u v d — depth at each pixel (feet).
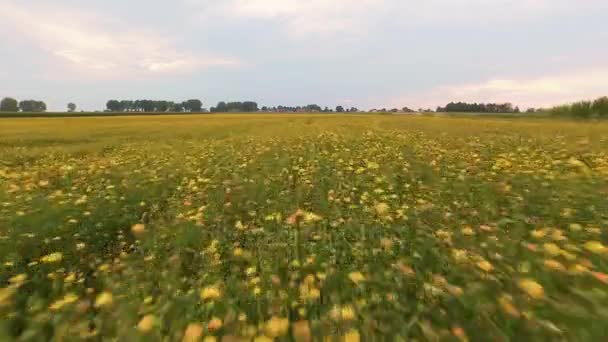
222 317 8.30
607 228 12.73
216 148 40.14
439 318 7.97
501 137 47.09
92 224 15.69
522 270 9.78
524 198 17.06
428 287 9.09
